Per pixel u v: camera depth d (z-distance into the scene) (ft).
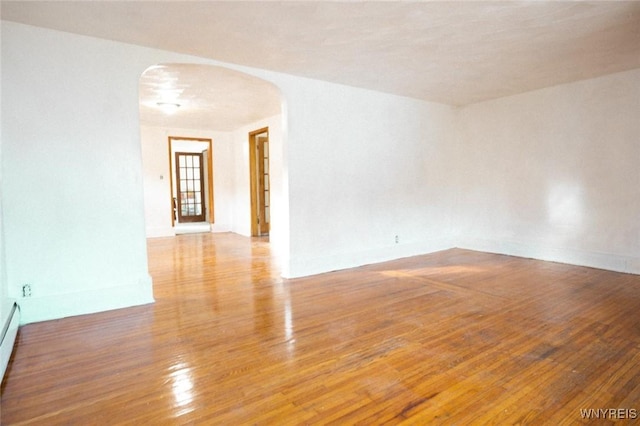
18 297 9.59
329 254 15.46
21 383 6.85
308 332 9.09
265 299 11.72
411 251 18.48
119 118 10.77
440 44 10.94
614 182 14.61
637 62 12.94
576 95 15.46
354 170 16.08
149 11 8.64
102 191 10.62
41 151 9.75
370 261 16.80
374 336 8.82
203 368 7.37
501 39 10.61
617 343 8.25
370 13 8.84
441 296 11.84
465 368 7.26
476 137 19.36
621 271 14.53
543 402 6.11
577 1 8.34
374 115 16.63
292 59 12.13
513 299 11.43
